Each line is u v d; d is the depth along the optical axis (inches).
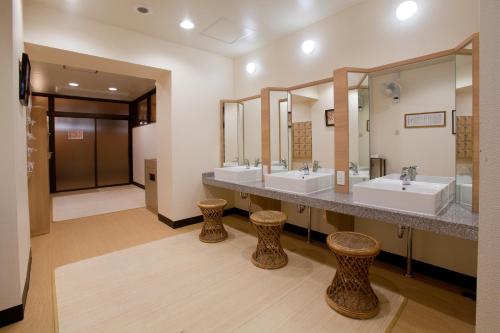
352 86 100.2
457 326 65.2
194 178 148.1
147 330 64.4
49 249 114.3
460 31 78.7
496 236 26.7
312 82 117.5
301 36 122.5
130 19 111.6
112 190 262.1
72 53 108.0
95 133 273.3
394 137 96.1
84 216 167.3
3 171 64.6
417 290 81.3
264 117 128.0
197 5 101.8
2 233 64.9
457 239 83.6
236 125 157.8
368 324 65.8
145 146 255.0
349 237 77.2
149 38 127.1
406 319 67.9
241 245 117.0
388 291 80.7
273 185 108.3
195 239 124.8
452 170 84.6
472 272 81.2
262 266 94.8
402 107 93.7
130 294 79.4
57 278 89.0
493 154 26.9
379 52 96.6
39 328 65.1
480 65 28.5
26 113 95.0
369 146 101.3
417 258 92.7
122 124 290.5
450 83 83.2
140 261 101.7
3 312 65.2
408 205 70.5
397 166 96.0
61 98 253.9
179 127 140.6
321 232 121.4
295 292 79.8
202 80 147.9
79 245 118.8
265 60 140.9
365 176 103.0
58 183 253.8
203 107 149.4
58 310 71.7
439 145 86.7
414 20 87.8
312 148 121.1
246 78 152.9
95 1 97.9
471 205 70.7
